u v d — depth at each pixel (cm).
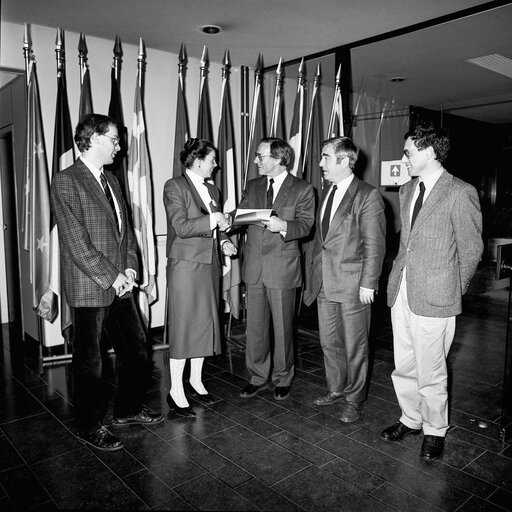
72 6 314
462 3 311
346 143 257
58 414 278
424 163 218
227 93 398
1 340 428
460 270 216
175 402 278
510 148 675
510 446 240
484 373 344
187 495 200
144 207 370
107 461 226
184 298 268
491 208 678
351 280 260
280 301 290
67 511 190
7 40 345
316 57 423
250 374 316
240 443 243
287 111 497
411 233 222
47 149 365
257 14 329
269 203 295
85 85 343
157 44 395
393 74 489
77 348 231
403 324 236
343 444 242
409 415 247
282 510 191
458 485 207
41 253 346
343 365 288
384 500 197
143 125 369
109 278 222
